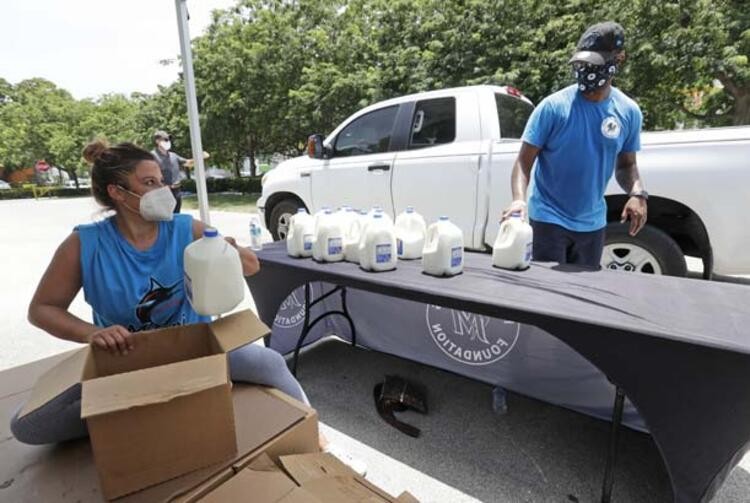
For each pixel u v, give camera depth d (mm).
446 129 3498
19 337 3111
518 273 1757
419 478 1623
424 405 2074
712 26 6641
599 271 1782
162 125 16250
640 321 1200
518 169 2027
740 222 2412
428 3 9836
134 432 907
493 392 2102
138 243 1408
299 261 2127
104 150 1351
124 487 928
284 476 991
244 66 13164
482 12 8766
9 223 9773
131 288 1375
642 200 1951
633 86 7703
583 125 1896
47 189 22984
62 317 1292
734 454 1067
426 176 3508
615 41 1756
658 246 2615
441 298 1503
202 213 4219
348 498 975
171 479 977
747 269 2467
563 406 1850
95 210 1403
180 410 943
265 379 1412
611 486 1439
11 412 1301
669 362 1109
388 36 10930
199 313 1280
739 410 1037
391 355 2594
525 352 1924
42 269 5129
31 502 949
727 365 1028
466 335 2125
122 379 922
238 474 982
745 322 1182
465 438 1864
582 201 1993
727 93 8227
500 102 3502
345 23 12633
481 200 3238
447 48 9281
